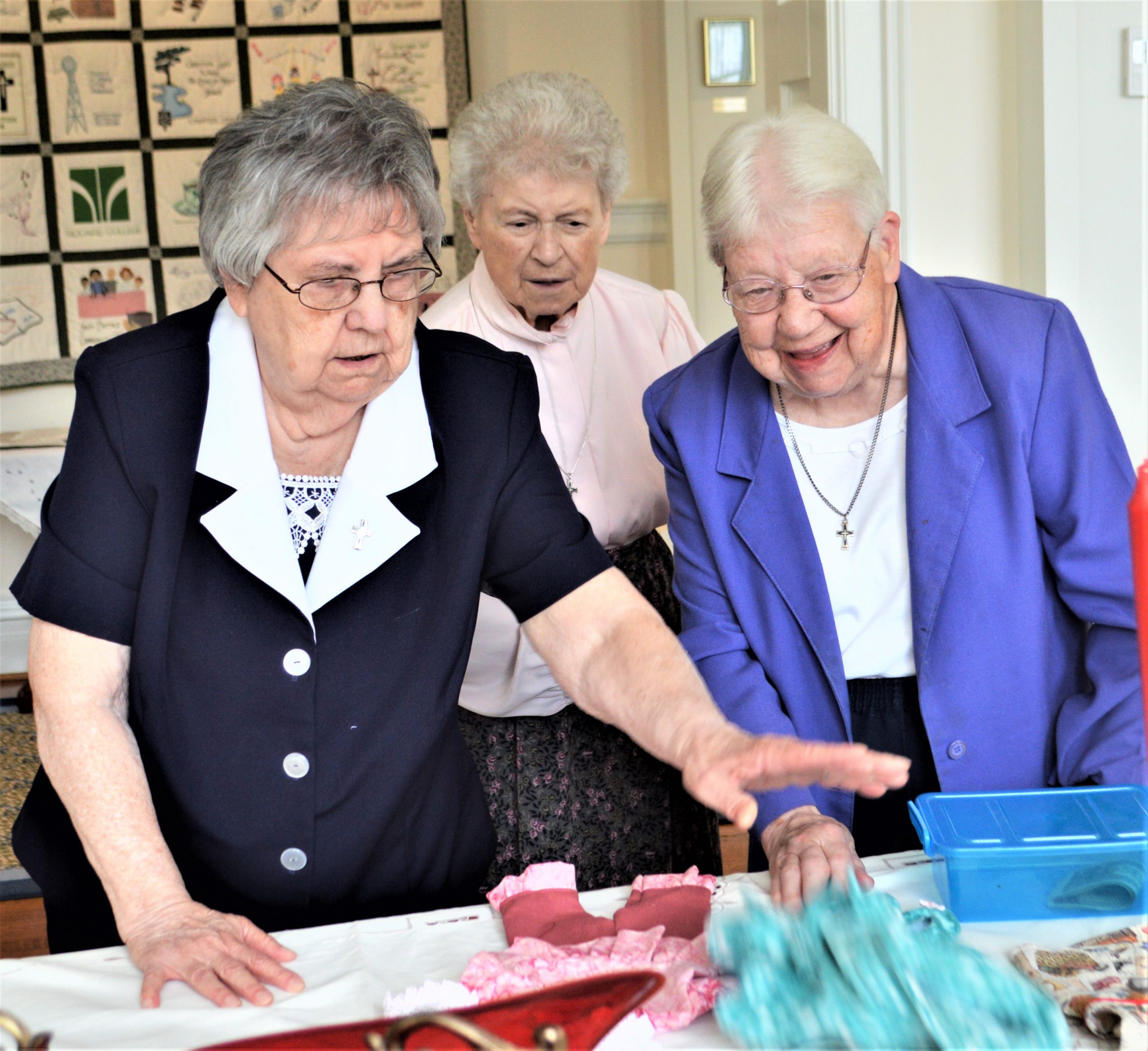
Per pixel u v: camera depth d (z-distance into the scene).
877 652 1.63
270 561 1.32
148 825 1.27
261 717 1.33
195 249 4.85
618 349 2.22
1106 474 1.55
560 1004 0.89
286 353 1.26
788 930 0.99
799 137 1.43
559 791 2.05
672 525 1.78
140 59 4.72
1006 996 0.90
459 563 1.39
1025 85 2.60
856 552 1.62
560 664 1.45
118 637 1.33
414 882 1.44
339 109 1.21
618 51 5.11
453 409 1.42
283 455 1.39
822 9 2.67
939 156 2.67
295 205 1.18
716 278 5.17
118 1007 1.11
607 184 2.01
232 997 1.11
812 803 1.48
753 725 1.60
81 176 4.75
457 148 2.00
